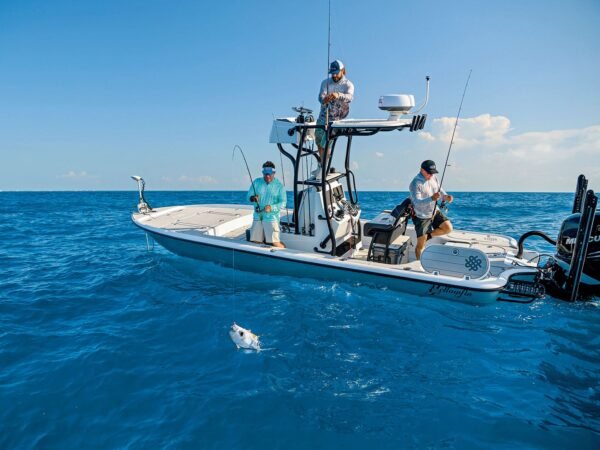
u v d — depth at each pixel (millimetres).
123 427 3266
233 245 6480
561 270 5562
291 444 3027
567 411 3389
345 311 5348
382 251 6012
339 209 6535
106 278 7141
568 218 5578
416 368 4059
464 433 3129
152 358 4289
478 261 5316
